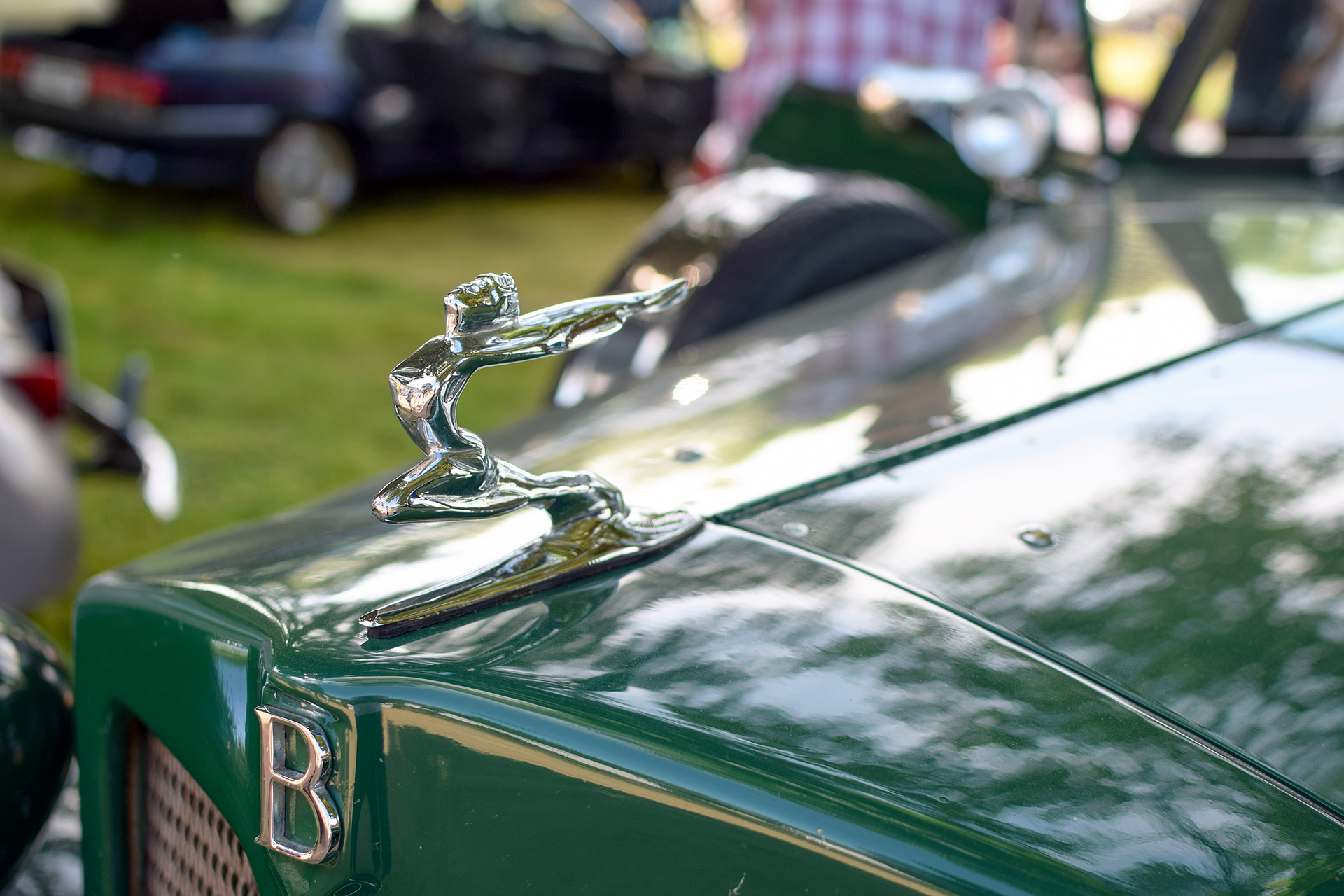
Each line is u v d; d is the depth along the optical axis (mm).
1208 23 1955
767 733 668
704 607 765
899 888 610
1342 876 612
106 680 919
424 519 709
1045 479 922
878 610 767
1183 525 863
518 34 6938
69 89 5832
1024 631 759
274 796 745
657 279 1762
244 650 787
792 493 912
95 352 4168
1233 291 1291
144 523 2994
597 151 7312
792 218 1786
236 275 5250
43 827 1087
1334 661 745
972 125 1953
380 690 715
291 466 3371
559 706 689
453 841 704
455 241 6109
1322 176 1915
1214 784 654
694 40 7961
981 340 1210
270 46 5984
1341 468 934
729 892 644
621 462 1000
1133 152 2041
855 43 3230
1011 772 650
